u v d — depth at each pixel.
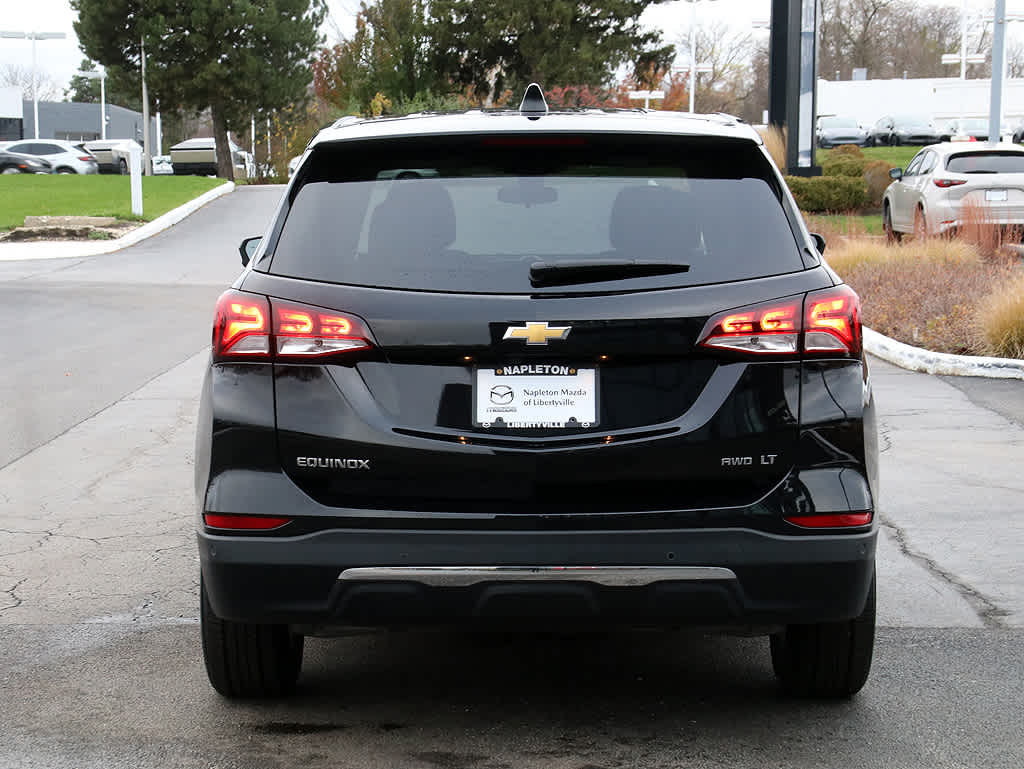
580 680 4.40
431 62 52.31
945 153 19.92
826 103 63.16
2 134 91.81
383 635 4.94
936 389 10.64
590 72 52.19
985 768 3.63
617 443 3.43
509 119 3.87
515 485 3.44
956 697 4.20
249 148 71.44
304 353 3.50
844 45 91.25
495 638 4.89
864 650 3.96
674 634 4.92
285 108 56.94
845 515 3.48
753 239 3.60
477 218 3.62
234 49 54.56
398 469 3.46
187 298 17.62
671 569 3.43
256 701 4.20
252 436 3.52
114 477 7.66
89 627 4.99
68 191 35.91
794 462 3.50
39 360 12.23
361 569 3.45
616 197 3.67
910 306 13.59
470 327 3.43
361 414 3.46
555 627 3.53
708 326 3.45
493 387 3.45
